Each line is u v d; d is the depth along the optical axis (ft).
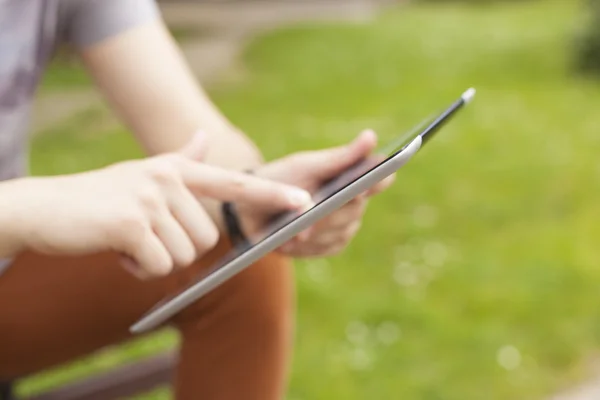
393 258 10.23
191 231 2.70
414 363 7.77
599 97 19.83
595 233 10.93
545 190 12.73
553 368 7.65
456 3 44.70
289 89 22.22
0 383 4.22
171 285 3.19
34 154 16.52
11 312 3.17
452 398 7.17
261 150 16.10
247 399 3.30
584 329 8.27
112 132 18.33
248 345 3.27
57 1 3.58
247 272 3.19
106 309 3.20
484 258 10.11
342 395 7.18
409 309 8.75
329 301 9.02
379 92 21.47
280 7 45.42
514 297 8.97
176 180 2.69
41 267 3.22
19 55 3.35
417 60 25.90
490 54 26.16
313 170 3.43
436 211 11.85
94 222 2.48
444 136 15.90
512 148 15.14
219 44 31.30
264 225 3.28
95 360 7.86
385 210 11.85
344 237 3.35
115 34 3.78
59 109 21.02
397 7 44.09
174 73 3.89
